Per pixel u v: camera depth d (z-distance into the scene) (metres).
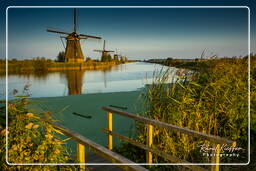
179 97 3.20
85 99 10.14
